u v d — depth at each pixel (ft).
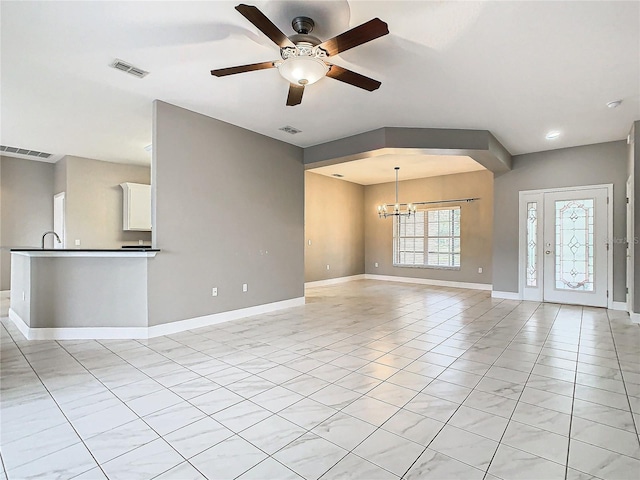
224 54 9.86
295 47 7.72
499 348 11.74
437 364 10.26
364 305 19.47
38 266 12.78
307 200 26.94
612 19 8.11
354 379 9.19
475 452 6.09
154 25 8.48
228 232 15.67
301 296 19.60
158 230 13.16
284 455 6.03
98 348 11.77
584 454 6.03
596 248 18.45
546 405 7.77
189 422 7.10
